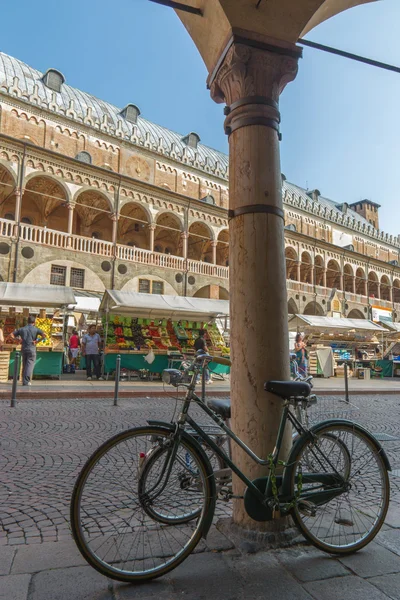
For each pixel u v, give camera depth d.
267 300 2.94
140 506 2.74
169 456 2.67
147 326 17.72
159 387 13.30
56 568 2.45
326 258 45.50
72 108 32.16
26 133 29.39
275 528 2.79
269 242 3.01
